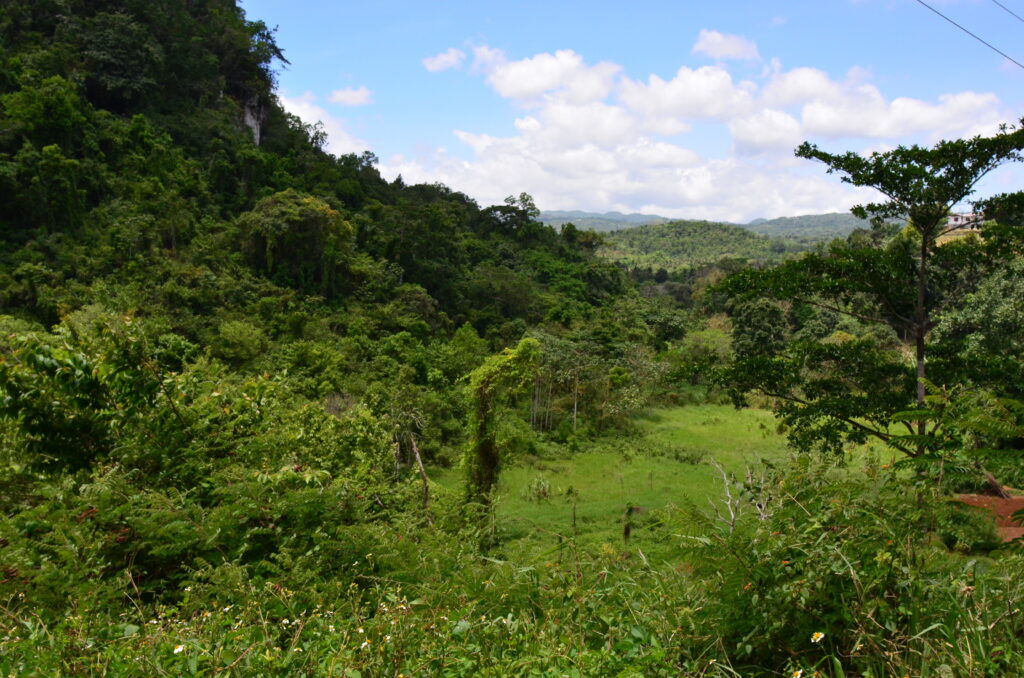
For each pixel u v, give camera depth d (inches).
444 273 2266.2
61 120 1718.8
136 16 2476.6
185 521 159.5
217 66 2765.7
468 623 97.3
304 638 102.5
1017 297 647.1
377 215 2439.7
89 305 1230.9
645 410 1355.8
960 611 91.3
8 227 1507.1
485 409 578.9
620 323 2235.5
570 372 1211.9
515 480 785.6
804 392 505.0
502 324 2078.0
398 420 776.3
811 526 104.0
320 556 158.6
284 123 3216.0
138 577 158.6
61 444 189.9
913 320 459.8
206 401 216.1
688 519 112.8
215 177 2188.7
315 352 1254.3
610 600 114.3
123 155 1983.3
